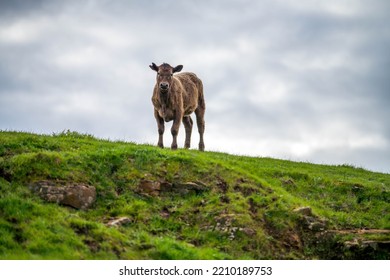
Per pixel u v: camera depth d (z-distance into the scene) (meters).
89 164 23.67
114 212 21.72
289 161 35.16
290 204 23.77
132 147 25.94
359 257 21.34
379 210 26.09
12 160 22.67
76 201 21.39
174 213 22.27
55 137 28.39
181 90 31.67
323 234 22.22
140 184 23.38
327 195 27.20
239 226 21.45
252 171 28.28
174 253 19.09
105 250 18.33
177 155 25.42
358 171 35.69
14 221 18.66
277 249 21.22
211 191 23.61
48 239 18.02
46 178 22.02
